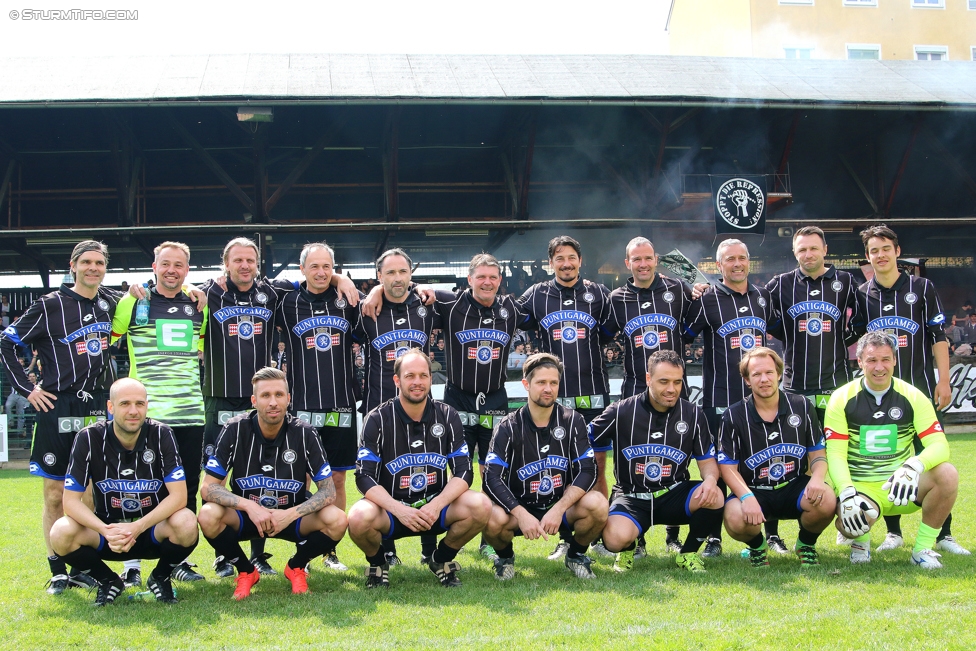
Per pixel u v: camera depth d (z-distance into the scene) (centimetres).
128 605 392
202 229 1352
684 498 459
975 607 353
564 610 366
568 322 561
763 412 463
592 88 1391
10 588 430
